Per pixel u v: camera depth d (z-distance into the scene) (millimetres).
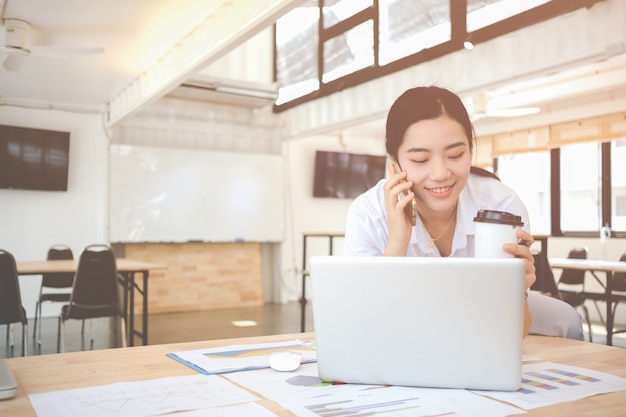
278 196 8312
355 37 6680
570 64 4387
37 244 6773
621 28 3973
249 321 6500
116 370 966
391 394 843
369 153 9312
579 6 4238
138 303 7215
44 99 6809
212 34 4184
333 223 8891
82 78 5906
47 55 4531
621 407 769
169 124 7629
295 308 7719
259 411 746
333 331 904
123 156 7148
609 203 7066
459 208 1340
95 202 7129
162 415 724
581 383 896
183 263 7602
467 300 847
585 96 6992
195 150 7656
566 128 7359
